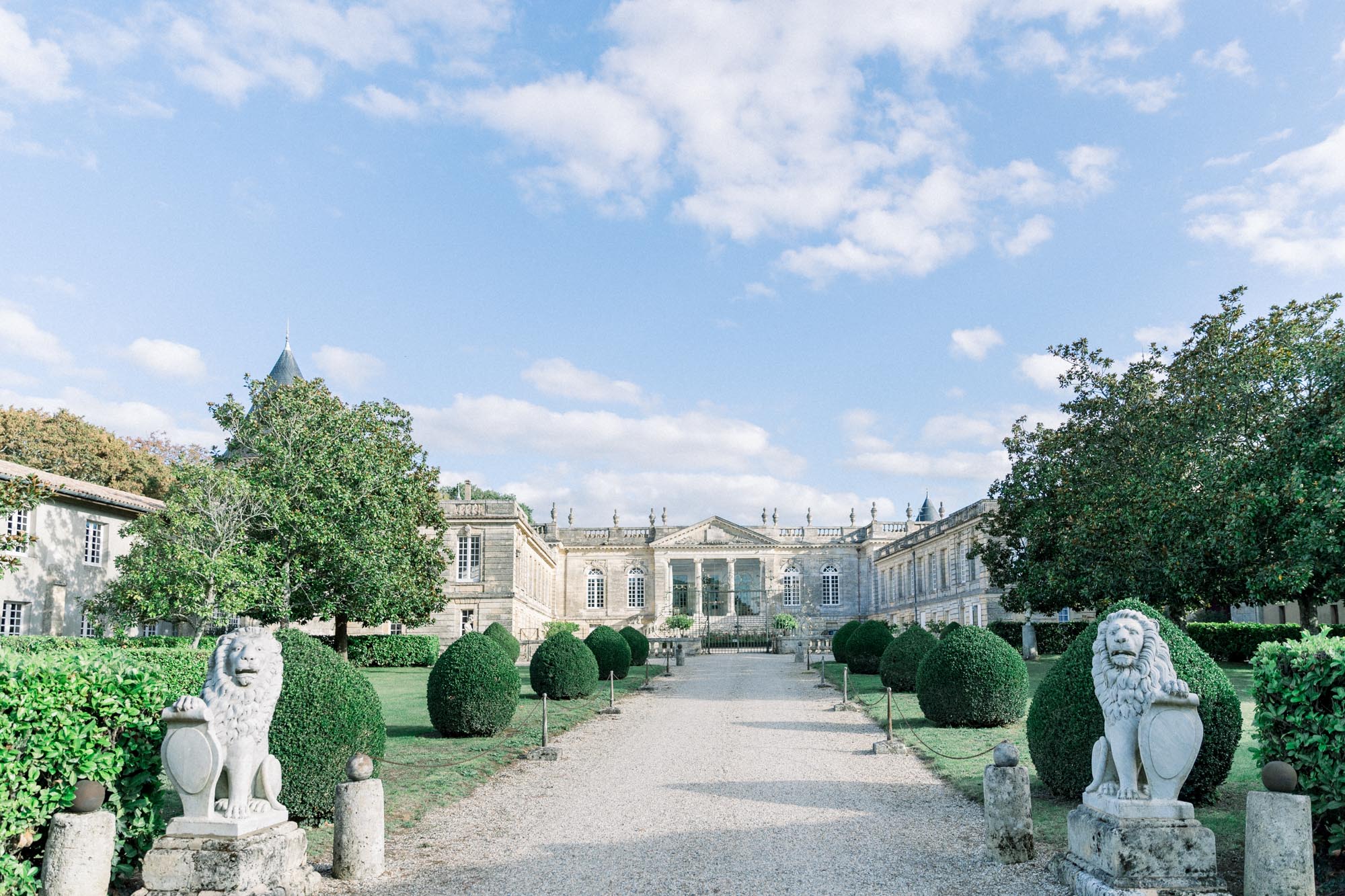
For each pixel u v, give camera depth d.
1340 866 7.56
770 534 76.94
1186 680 9.60
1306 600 22.44
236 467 31.73
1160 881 6.78
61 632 31.97
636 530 76.06
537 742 16.16
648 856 9.02
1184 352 26.47
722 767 13.89
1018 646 40.78
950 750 14.58
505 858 8.99
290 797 9.62
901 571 66.12
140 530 28.70
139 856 7.80
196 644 27.39
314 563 31.00
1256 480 21.92
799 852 9.08
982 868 8.31
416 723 18.53
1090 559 27.03
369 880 8.24
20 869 6.93
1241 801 9.84
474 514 47.50
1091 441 29.03
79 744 7.41
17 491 20.97
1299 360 22.27
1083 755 10.05
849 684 27.05
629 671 32.47
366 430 33.62
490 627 37.03
